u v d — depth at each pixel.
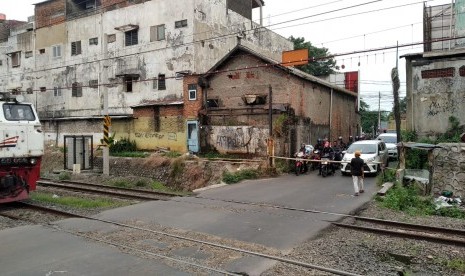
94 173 24.23
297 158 20.69
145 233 9.11
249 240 8.55
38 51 42.88
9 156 13.11
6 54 46.09
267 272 6.64
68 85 39.94
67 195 15.84
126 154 28.14
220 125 25.14
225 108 24.78
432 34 18.98
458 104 18.34
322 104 27.98
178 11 32.28
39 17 43.12
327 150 21.39
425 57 18.69
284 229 9.48
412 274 6.80
